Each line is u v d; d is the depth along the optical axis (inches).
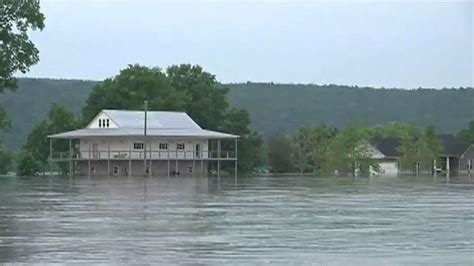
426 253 1887.3
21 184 7367.1
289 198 4554.6
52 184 7352.4
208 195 4936.0
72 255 1843.0
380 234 2346.2
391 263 1713.8
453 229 2511.1
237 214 3166.8
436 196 4854.8
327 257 1815.9
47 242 2106.3
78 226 2591.0
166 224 2674.7
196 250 1942.7
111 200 4256.9
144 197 4621.1
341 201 4217.5
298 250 1946.4
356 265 1685.5
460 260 1760.6
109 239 2186.3
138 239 2188.7
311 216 3068.4
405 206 3754.9
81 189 5974.4
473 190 5880.9
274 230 2472.9
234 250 1946.4
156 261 1748.3
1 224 2669.8
